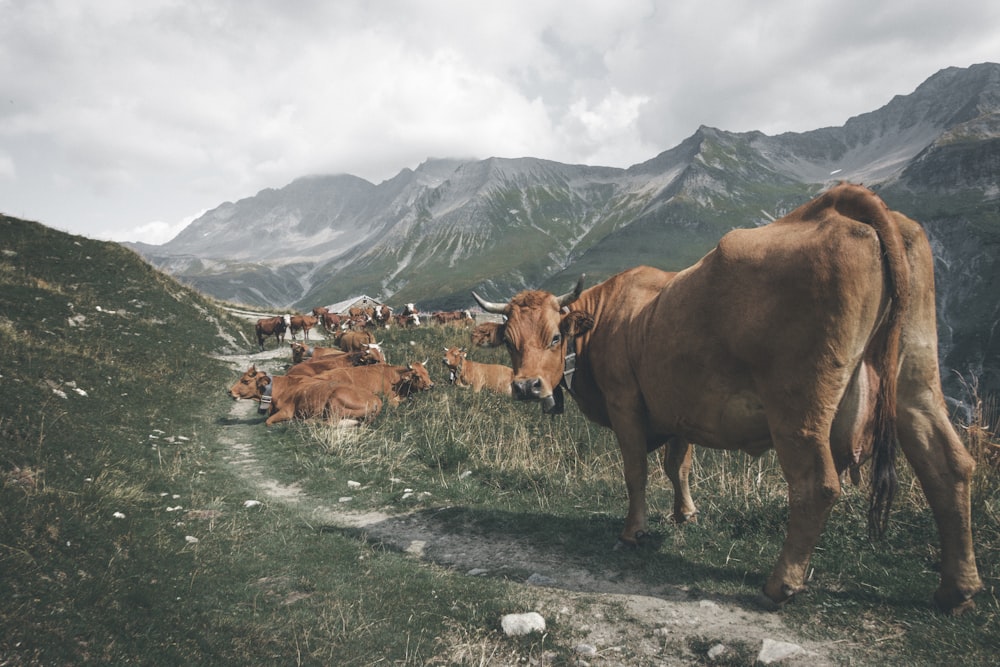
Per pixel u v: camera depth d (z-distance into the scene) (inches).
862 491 232.7
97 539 200.1
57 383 427.5
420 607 177.3
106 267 992.2
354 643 156.6
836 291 141.1
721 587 176.1
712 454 324.2
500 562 212.8
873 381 146.6
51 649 136.6
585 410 244.5
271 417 480.4
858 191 146.9
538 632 159.5
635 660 145.3
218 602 177.5
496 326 231.6
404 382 522.3
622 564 200.2
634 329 199.3
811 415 146.8
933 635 140.9
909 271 148.6
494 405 487.8
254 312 1764.3
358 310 1740.9
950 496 148.7
